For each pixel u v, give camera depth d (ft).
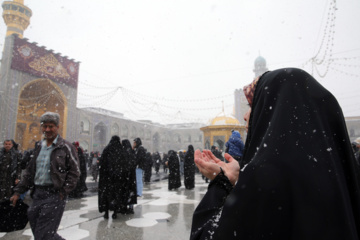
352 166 1.85
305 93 1.98
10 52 56.70
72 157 7.32
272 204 1.50
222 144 39.42
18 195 7.30
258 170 1.61
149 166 32.14
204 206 2.19
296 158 1.61
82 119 79.36
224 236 1.55
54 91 66.80
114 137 13.46
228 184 2.35
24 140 70.49
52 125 7.32
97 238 9.70
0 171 14.66
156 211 14.32
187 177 23.99
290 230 1.46
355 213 1.73
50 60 64.69
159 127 121.80
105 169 12.90
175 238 9.73
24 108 70.59
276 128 1.79
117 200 12.77
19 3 80.33
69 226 11.27
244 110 98.58
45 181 6.93
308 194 1.50
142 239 9.61
